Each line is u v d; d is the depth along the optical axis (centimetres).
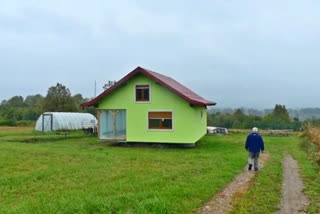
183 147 2264
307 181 1145
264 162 1592
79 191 902
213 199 880
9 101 9256
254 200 880
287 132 3638
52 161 1482
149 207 727
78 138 2978
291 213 783
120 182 1009
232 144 2420
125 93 2409
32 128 4241
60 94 6100
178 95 2208
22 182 1048
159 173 1171
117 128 2527
